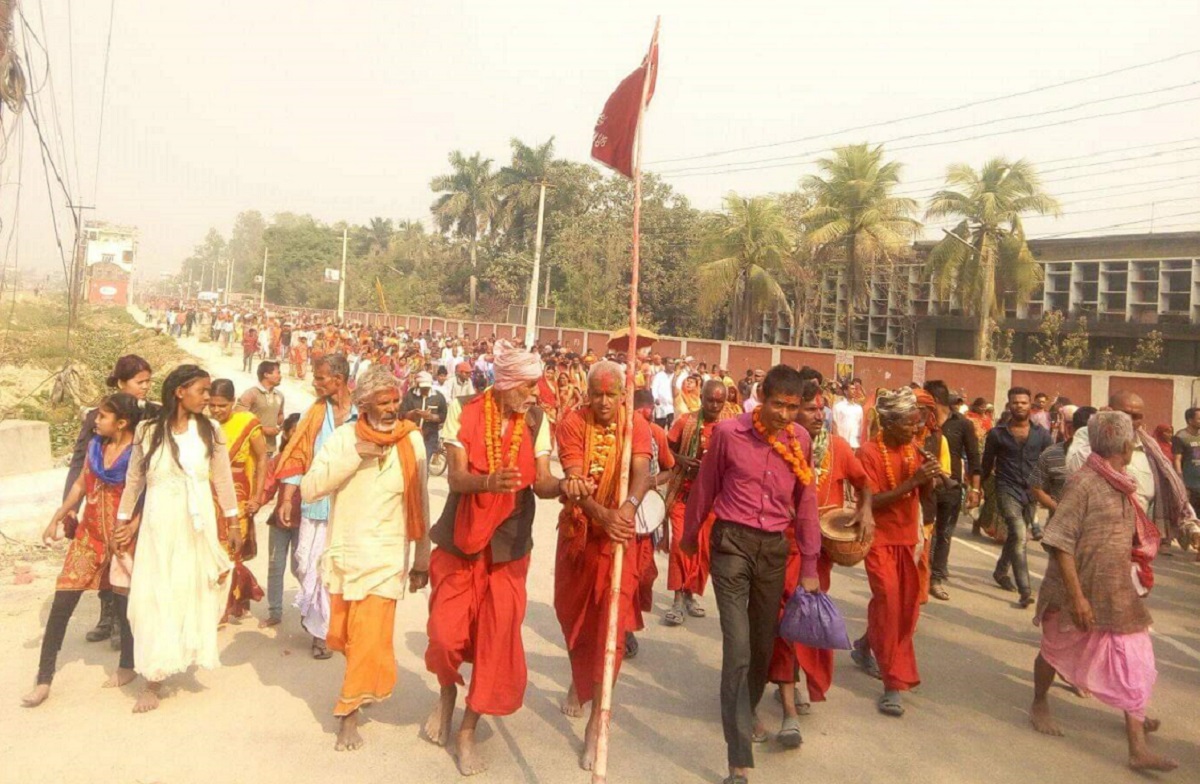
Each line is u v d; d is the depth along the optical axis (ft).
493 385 14.96
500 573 14.79
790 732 15.71
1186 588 30.63
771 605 15.20
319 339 99.76
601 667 15.29
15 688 17.03
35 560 26.45
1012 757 15.75
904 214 123.54
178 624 16.17
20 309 118.62
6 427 36.58
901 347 146.20
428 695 17.54
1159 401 60.08
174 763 14.28
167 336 146.41
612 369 15.90
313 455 19.53
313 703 16.89
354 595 14.98
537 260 119.14
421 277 237.66
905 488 17.65
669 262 168.86
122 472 16.89
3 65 30.66
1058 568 16.39
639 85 15.06
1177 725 17.66
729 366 105.09
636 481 15.67
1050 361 113.19
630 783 14.19
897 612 17.79
